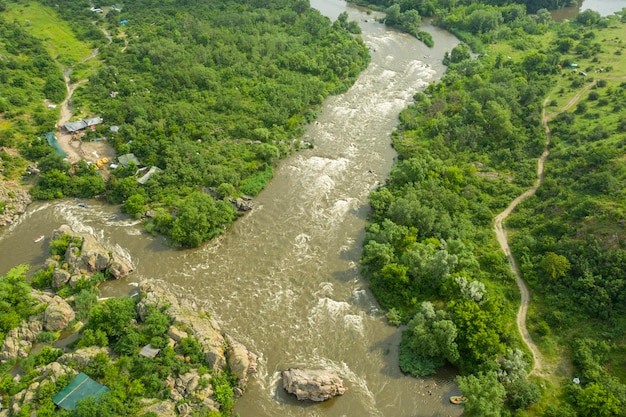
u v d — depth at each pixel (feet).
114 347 260.62
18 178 394.32
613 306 279.69
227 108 497.05
